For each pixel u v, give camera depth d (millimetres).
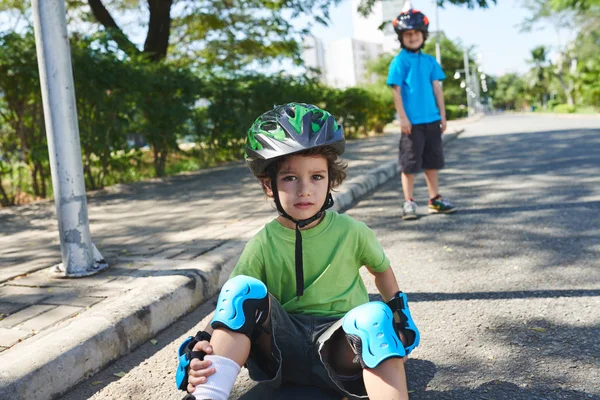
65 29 3273
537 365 2107
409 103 4832
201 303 3119
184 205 6109
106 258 3715
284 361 1809
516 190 5984
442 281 3203
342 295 1870
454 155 10336
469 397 1920
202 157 11086
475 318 2617
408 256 3793
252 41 15297
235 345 1601
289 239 1852
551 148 10039
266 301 1692
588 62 38219
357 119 17422
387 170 7980
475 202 5527
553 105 57125
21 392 1980
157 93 8938
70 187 3285
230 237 4082
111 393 2139
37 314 2676
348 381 1758
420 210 5344
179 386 1613
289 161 1754
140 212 5836
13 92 7008
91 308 2707
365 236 1901
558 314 2580
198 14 14758
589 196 5305
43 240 4668
